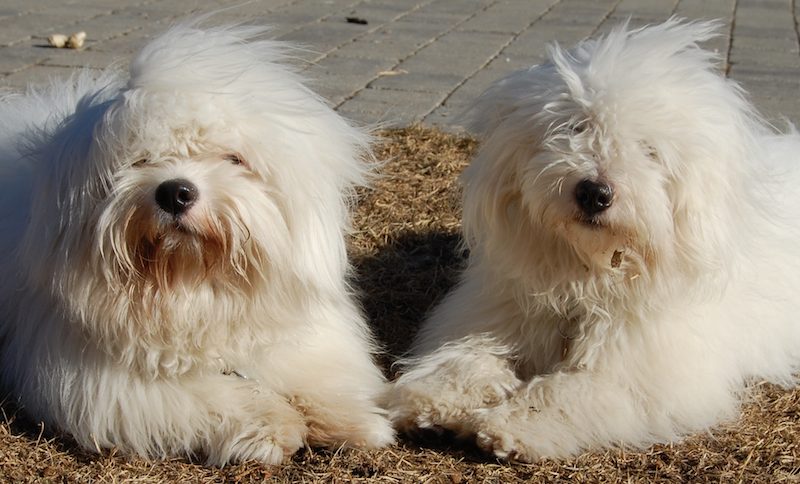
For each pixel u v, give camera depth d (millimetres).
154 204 1249
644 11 3500
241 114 1272
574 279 1380
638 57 1364
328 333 1414
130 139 1259
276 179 1289
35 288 1354
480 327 1449
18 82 2326
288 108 1299
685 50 1398
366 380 1415
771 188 1481
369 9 3459
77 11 3230
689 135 1333
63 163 1274
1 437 1333
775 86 2504
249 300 1312
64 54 2619
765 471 1318
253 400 1344
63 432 1340
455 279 1633
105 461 1313
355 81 2482
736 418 1403
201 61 1278
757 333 1469
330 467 1310
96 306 1283
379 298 1612
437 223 1761
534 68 1392
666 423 1371
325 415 1349
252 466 1307
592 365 1395
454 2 3658
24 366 1376
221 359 1338
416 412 1360
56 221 1279
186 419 1324
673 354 1389
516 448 1315
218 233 1268
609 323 1391
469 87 2455
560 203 1329
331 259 1337
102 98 1298
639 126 1328
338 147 1357
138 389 1323
